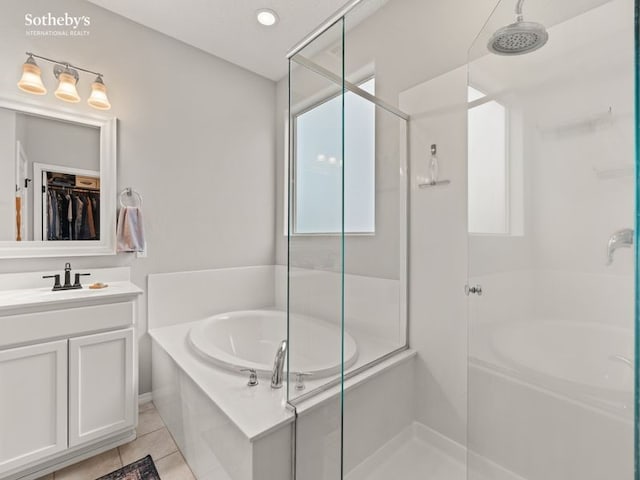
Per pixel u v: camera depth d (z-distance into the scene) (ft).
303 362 4.20
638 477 2.19
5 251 5.49
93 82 6.36
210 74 8.17
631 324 3.07
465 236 5.22
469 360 4.64
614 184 3.19
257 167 9.16
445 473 4.90
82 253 6.22
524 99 3.91
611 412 3.16
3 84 5.51
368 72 6.67
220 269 8.31
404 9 6.07
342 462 4.32
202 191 8.02
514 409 3.92
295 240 4.53
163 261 7.39
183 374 5.16
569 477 3.42
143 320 7.04
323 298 4.27
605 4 3.22
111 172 6.55
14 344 4.45
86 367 5.02
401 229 6.06
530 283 3.82
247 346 7.83
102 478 4.70
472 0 5.11
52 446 4.68
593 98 3.32
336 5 6.48
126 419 5.38
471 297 4.65
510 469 3.95
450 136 5.41
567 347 3.48
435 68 5.59
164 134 7.39
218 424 4.03
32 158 5.81
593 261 3.33
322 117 4.25
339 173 4.08
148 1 6.35
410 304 6.03
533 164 3.84
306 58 4.43
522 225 3.92
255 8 6.57
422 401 5.78
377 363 5.23
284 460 3.72
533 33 3.72
